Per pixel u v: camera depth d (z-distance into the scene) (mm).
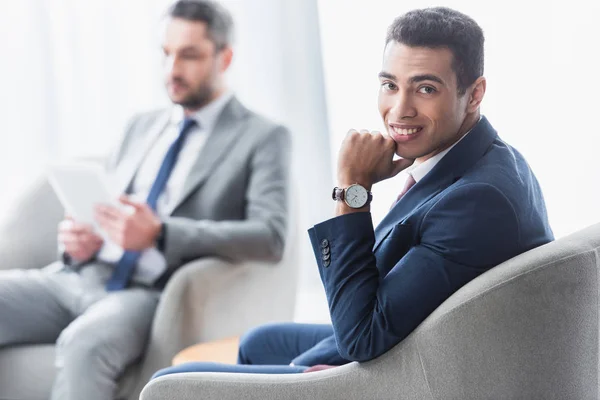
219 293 3316
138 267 3451
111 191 3391
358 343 1869
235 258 3381
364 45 4336
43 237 3750
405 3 4086
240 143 3588
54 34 4609
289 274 3592
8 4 4543
